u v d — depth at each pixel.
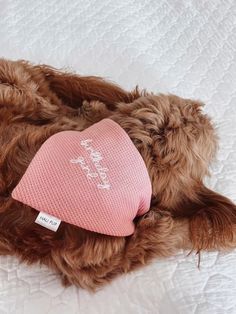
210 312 0.67
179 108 0.71
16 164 0.66
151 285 0.70
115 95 0.85
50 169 0.62
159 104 0.71
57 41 1.01
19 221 0.65
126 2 1.10
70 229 0.64
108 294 0.69
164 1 1.12
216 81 0.99
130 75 0.97
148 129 0.68
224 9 1.12
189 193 0.71
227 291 0.70
